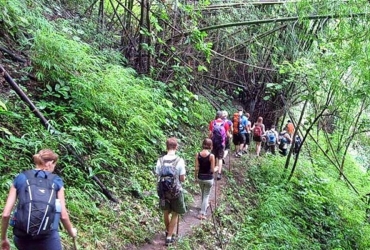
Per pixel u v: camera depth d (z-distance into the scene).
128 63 12.16
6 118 6.42
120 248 5.83
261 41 15.01
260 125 13.95
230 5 13.77
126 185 7.41
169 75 13.00
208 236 7.54
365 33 8.99
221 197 9.59
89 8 11.83
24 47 8.17
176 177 6.12
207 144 7.79
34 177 3.69
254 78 16.59
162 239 6.61
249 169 12.36
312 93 11.02
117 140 8.20
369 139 20.20
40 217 3.50
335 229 11.34
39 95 7.51
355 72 9.61
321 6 9.91
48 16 10.09
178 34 12.70
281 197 10.70
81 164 6.79
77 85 8.04
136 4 13.03
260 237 8.70
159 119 10.09
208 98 15.70
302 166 14.22
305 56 13.12
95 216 6.08
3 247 3.63
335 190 13.54
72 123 7.39
